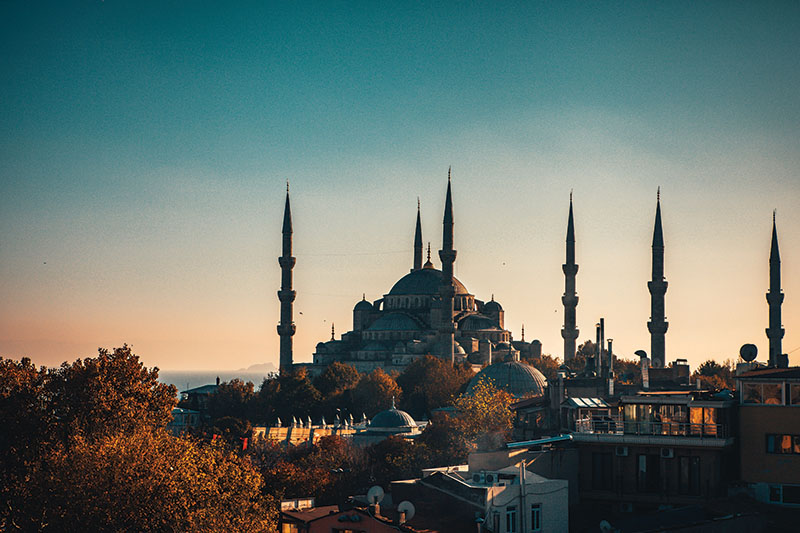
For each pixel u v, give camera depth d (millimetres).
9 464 92812
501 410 141250
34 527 78875
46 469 83812
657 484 77812
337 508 80688
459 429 142875
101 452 78938
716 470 75562
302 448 182000
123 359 102812
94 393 98312
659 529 64250
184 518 74688
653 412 78875
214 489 78750
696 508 72312
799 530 68125
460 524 64875
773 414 75875
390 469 139750
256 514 76312
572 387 112312
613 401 93062
